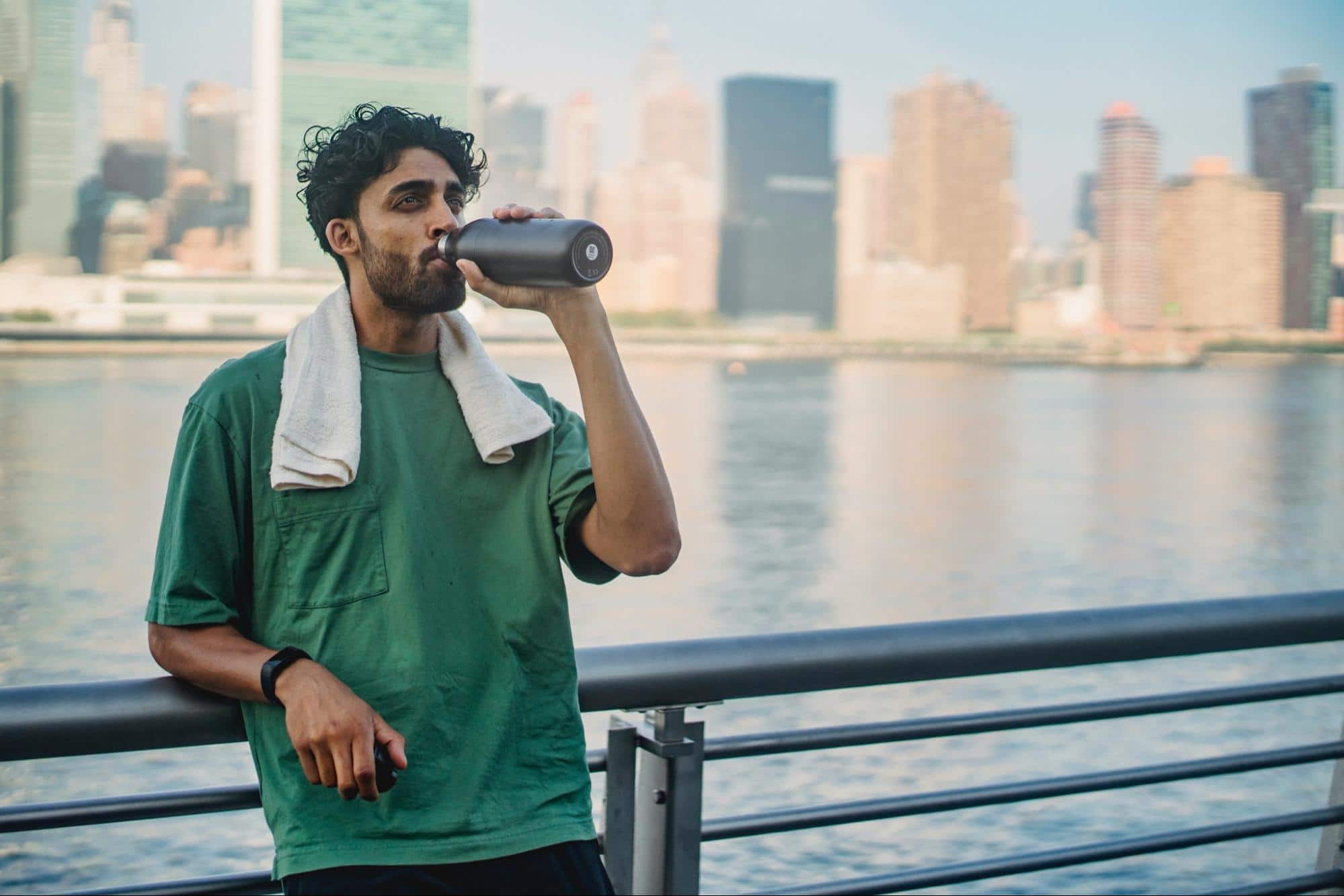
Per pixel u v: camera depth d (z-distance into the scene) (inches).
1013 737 820.0
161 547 54.2
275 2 7244.1
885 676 67.6
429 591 55.6
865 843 602.2
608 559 58.9
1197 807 622.5
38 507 2431.1
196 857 631.2
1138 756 761.6
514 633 57.1
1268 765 79.0
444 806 53.8
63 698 54.1
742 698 65.5
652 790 66.1
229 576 54.3
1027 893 504.7
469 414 57.7
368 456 55.9
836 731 67.6
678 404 4825.3
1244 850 532.7
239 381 55.4
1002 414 4785.9
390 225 56.4
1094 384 6599.4
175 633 53.3
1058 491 3002.0
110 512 2415.1
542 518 58.6
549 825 55.2
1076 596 1891.0
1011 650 69.3
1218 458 3693.4
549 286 56.1
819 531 2351.1
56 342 6328.7
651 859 66.3
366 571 54.9
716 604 1731.1
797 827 68.6
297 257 6998.0
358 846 52.7
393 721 53.8
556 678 58.1
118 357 6284.5
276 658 51.6
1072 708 72.7
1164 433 4301.2
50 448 3248.0
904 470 3280.0
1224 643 75.2
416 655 54.4
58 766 761.0
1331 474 3393.2
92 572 1903.3
